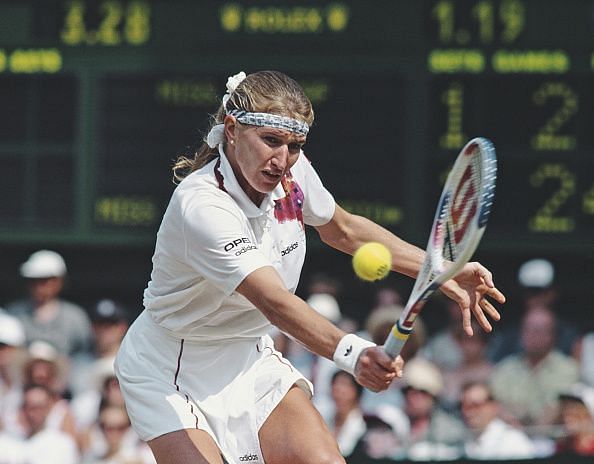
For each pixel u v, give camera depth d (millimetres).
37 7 28141
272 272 11414
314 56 27781
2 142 28359
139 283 30281
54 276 27266
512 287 29719
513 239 27688
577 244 27609
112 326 25047
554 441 20562
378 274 10867
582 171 27594
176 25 27953
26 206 28359
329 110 27812
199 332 12586
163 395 12586
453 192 11398
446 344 25578
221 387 12695
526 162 27719
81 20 28062
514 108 27719
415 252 13227
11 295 31828
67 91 28281
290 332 11148
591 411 22625
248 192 12117
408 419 21078
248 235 11938
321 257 29578
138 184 28109
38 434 22484
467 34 27688
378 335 22141
